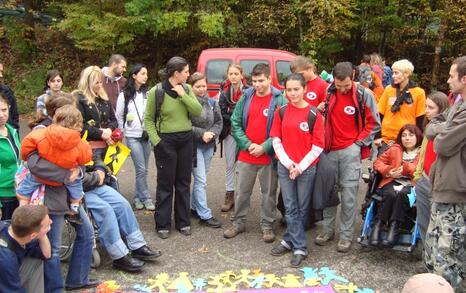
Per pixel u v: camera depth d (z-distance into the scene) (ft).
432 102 12.84
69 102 12.39
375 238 14.10
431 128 11.71
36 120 12.67
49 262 11.50
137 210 18.25
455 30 41.52
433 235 11.60
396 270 13.91
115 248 13.35
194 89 16.79
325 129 14.55
